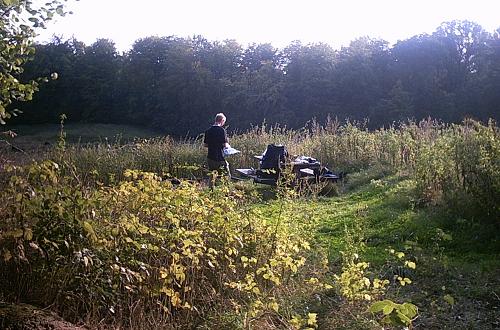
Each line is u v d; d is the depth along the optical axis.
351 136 15.12
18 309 3.87
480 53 44.16
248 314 4.39
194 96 48.72
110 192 4.98
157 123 49.72
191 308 4.48
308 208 7.10
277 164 11.04
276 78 47.50
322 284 5.01
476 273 5.71
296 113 46.53
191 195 5.32
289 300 4.85
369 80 45.16
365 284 4.82
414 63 45.69
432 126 15.55
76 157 13.05
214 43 53.72
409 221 7.56
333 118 44.25
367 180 12.07
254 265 5.07
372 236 7.31
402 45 46.50
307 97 46.06
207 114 49.22
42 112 46.56
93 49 50.75
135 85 50.22
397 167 12.28
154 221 4.99
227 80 48.19
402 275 5.77
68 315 4.23
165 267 4.62
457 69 45.53
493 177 6.88
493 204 6.89
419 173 8.81
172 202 5.10
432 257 6.09
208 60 51.59
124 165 13.41
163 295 4.61
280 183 7.19
